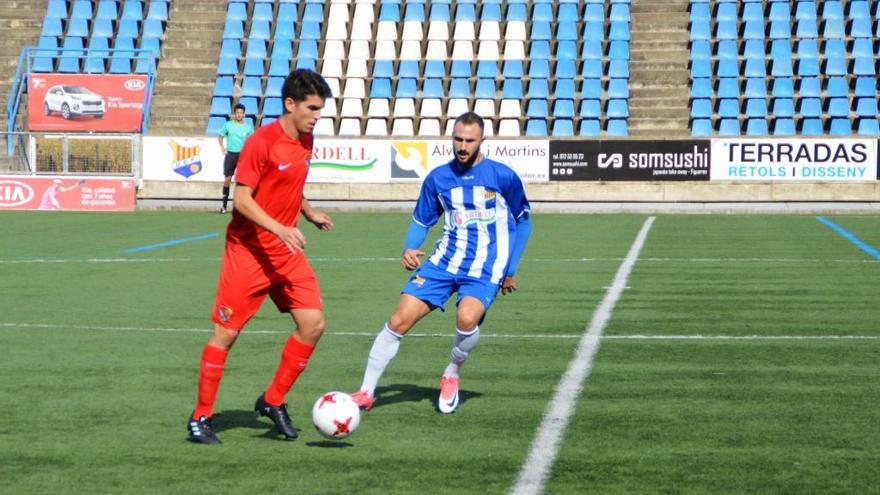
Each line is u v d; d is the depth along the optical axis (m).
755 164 47.34
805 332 17.39
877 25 56.34
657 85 55.53
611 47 56.25
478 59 56.00
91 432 11.15
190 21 58.94
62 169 49.31
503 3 58.97
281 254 10.58
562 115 53.66
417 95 55.47
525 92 55.47
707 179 47.50
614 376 13.98
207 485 9.30
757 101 53.59
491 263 11.88
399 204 48.56
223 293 10.54
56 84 51.81
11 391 13.12
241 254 10.52
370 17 58.53
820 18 56.94
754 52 55.75
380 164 48.50
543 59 55.31
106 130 51.88
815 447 10.48
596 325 18.08
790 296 21.59
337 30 58.28
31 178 49.00
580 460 10.03
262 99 55.16
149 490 9.16
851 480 9.40
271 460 10.07
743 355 15.43
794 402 12.45
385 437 10.92
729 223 41.16
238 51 57.22
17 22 58.91
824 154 47.06
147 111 53.12
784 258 28.80
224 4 59.81
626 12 57.69
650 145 47.69
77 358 15.28
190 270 26.14
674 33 57.25
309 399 12.74
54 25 58.19
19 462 10.02
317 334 10.78
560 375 14.07
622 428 11.27
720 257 29.06
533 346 16.20
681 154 47.59
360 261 28.36
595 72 55.28
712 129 53.34
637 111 54.44
